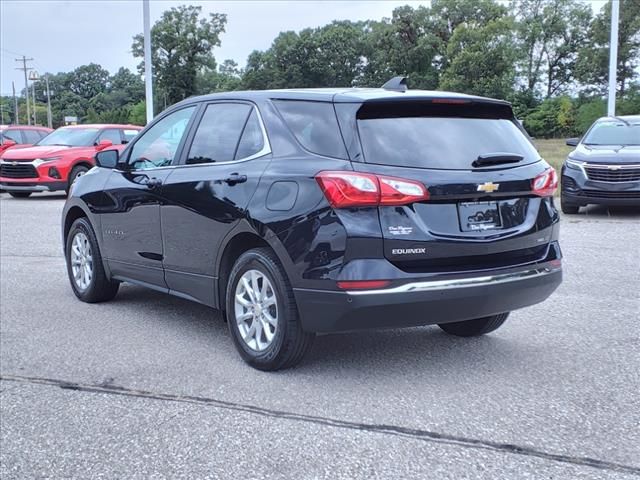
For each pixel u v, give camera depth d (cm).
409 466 315
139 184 557
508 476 305
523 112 7862
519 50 8544
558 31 8581
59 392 420
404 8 9606
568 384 418
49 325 573
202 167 498
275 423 366
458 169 407
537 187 439
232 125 489
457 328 523
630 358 466
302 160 419
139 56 7981
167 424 368
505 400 394
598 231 1025
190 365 464
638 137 1230
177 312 616
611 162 1141
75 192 650
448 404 389
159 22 7906
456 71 8200
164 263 533
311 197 400
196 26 7938
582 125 7106
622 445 334
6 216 1369
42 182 1675
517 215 431
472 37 8194
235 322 461
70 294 693
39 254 930
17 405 400
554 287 454
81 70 15962
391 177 387
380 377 434
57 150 1711
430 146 412
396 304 384
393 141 406
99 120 10231
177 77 7881
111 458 331
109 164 595
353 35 9931
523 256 436
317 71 9869
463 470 311
